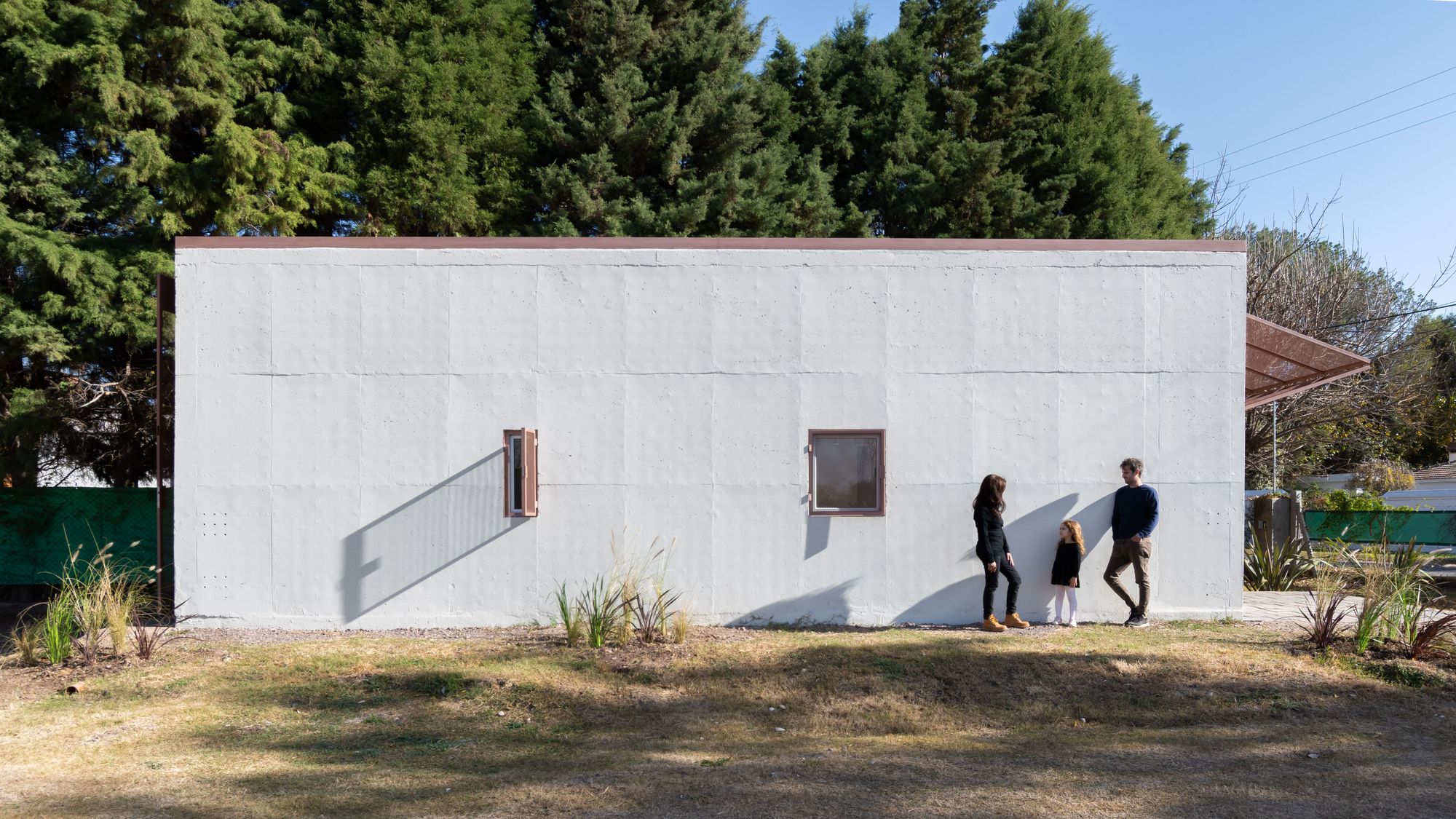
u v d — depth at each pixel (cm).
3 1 1425
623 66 2272
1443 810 531
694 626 977
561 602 911
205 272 984
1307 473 2812
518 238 998
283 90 2019
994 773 598
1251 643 900
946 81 2670
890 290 1009
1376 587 945
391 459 988
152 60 1561
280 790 566
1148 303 1016
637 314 1002
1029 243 1016
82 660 852
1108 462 1011
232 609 976
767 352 1005
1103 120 2542
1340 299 2552
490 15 2156
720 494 998
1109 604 1011
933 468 1006
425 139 1980
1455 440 3350
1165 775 594
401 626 979
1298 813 525
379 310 992
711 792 558
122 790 567
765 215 2231
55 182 1508
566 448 994
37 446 1445
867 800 544
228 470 980
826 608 997
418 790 566
